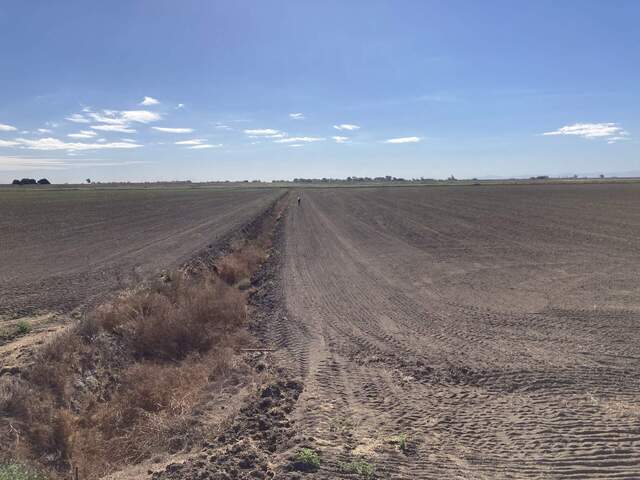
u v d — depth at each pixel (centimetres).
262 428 664
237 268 1947
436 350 1002
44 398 773
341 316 1305
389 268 1988
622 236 2697
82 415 796
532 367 886
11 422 698
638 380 815
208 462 571
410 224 3719
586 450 594
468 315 1264
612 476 538
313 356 997
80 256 2244
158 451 675
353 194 9469
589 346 994
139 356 1032
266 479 529
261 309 1423
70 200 7594
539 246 2412
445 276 1783
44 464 668
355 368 923
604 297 1403
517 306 1336
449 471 547
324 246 2683
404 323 1216
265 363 962
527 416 693
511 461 571
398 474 540
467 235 2944
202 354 1068
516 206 5356
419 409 725
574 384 805
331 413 708
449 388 812
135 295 1277
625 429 645
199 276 1725
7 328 1138
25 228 3531
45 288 1577
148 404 844
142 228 3553
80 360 914
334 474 537
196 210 5534
